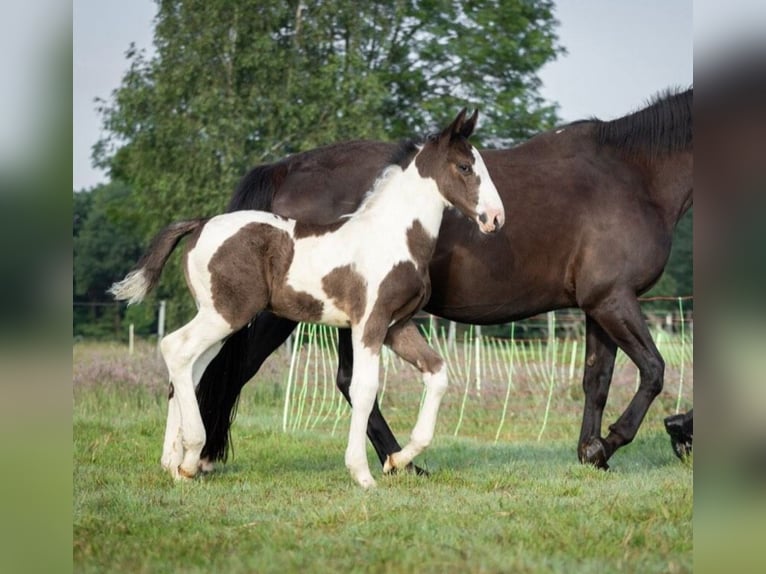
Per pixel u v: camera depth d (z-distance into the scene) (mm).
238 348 6500
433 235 6254
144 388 12219
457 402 12445
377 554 4582
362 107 22828
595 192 6777
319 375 13945
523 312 6961
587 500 5699
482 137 25438
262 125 23156
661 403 12047
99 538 4820
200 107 22484
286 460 7625
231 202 6953
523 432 10523
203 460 6547
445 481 6387
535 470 6887
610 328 6766
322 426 10805
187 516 5336
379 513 5348
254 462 7465
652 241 6754
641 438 9047
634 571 4324
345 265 6078
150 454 7641
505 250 6695
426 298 6297
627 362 15305
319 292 6121
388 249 6094
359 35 24609
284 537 4883
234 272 6027
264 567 4383
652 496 5777
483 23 26047
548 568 4371
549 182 6785
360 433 6086
